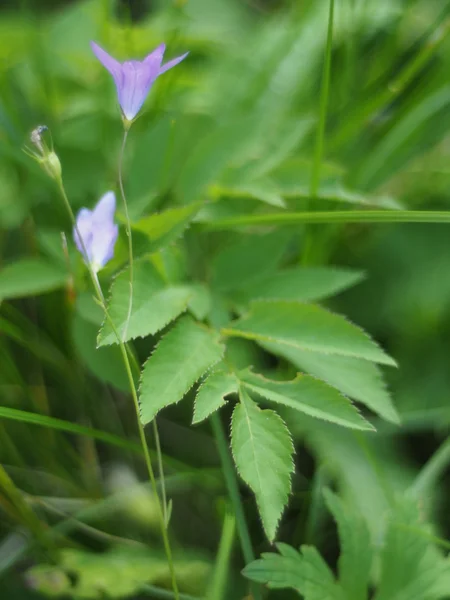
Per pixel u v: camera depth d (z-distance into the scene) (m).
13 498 0.44
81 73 0.57
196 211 0.42
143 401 0.40
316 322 0.42
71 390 0.51
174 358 0.41
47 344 0.52
